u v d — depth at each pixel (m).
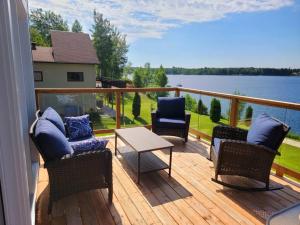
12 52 1.46
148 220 2.12
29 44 3.10
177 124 4.07
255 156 2.54
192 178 2.93
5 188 1.58
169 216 2.19
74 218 2.12
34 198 2.29
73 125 3.12
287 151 2.92
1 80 1.44
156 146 2.79
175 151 3.83
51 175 2.07
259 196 2.56
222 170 2.70
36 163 2.93
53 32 15.93
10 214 1.62
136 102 4.77
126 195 2.52
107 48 25.94
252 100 3.37
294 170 2.86
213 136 3.26
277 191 2.67
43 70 14.05
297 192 2.66
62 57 14.48
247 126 3.47
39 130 2.06
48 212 2.16
